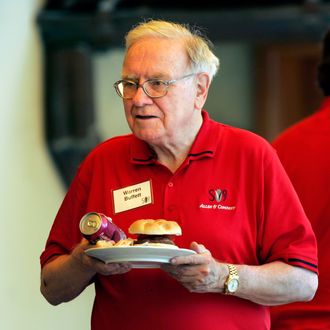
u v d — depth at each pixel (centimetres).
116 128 2062
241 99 2300
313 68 2286
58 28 1864
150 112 814
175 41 826
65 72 1880
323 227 963
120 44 1878
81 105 1886
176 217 830
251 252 836
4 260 1744
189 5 1898
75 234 881
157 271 829
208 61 841
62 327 1958
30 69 1842
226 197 836
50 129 1883
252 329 834
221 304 826
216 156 847
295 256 829
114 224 802
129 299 833
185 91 822
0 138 1747
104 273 786
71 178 1925
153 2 1889
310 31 1898
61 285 841
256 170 844
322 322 950
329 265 954
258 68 2286
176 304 824
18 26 1806
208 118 865
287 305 966
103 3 1873
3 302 1730
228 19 1886
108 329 841
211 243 823
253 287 806
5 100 1764
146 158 850
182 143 845
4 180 1755
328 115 995
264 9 1895
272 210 839
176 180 841
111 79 2053
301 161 982
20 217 1797
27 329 1809
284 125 2298
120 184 855
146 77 813
